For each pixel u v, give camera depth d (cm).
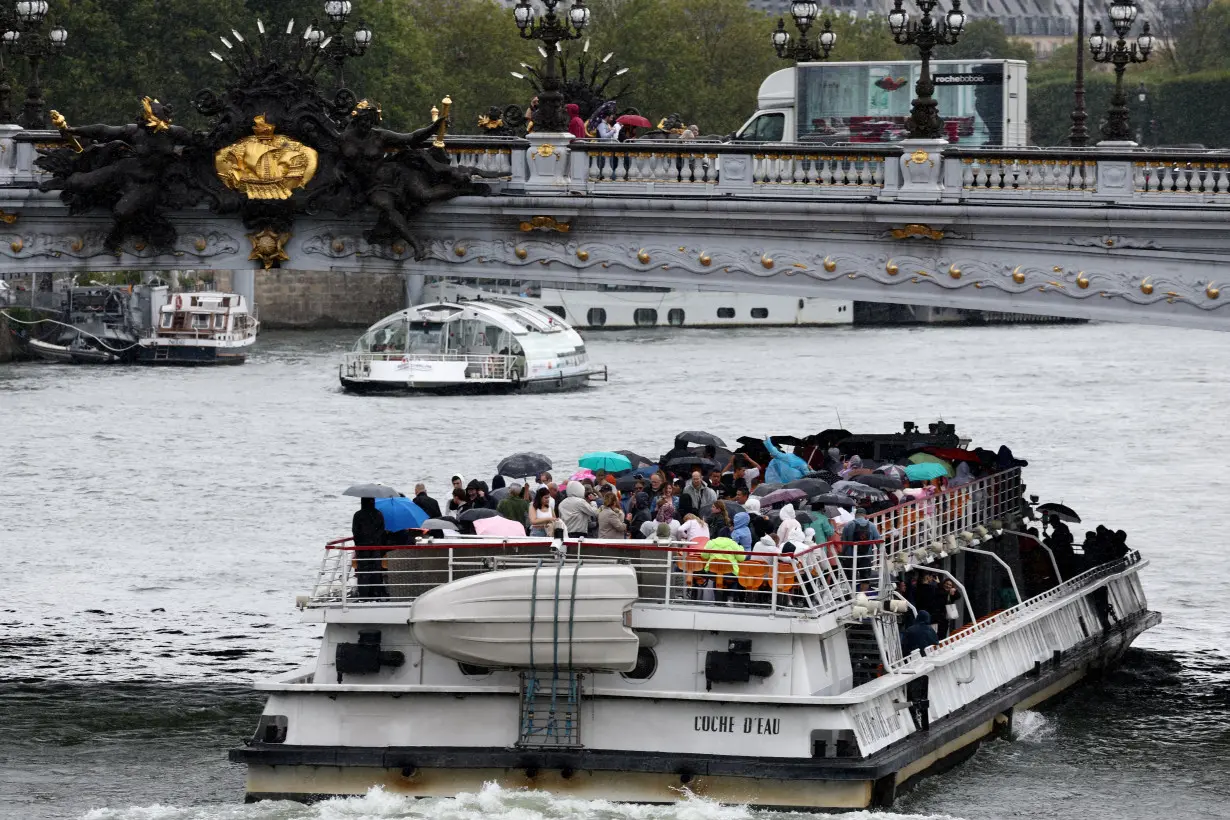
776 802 12644
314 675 13588
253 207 17738
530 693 12638
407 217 17738
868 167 17150
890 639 13875
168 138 17762
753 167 17412
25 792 13662
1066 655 16212
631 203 17412
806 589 12812
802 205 17062
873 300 17250
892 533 14250
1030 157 16750
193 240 18125
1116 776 14175
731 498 14612
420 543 12912
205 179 17875
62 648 17462
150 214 17938
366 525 13175
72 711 15562
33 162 18288
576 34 18138
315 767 12838
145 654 17275
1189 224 16288
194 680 16462
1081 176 16675
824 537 13650
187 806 13275
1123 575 17600
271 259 18000
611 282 17750
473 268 17925
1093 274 16675
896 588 14738
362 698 12838
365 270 18025
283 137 17675
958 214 16775
